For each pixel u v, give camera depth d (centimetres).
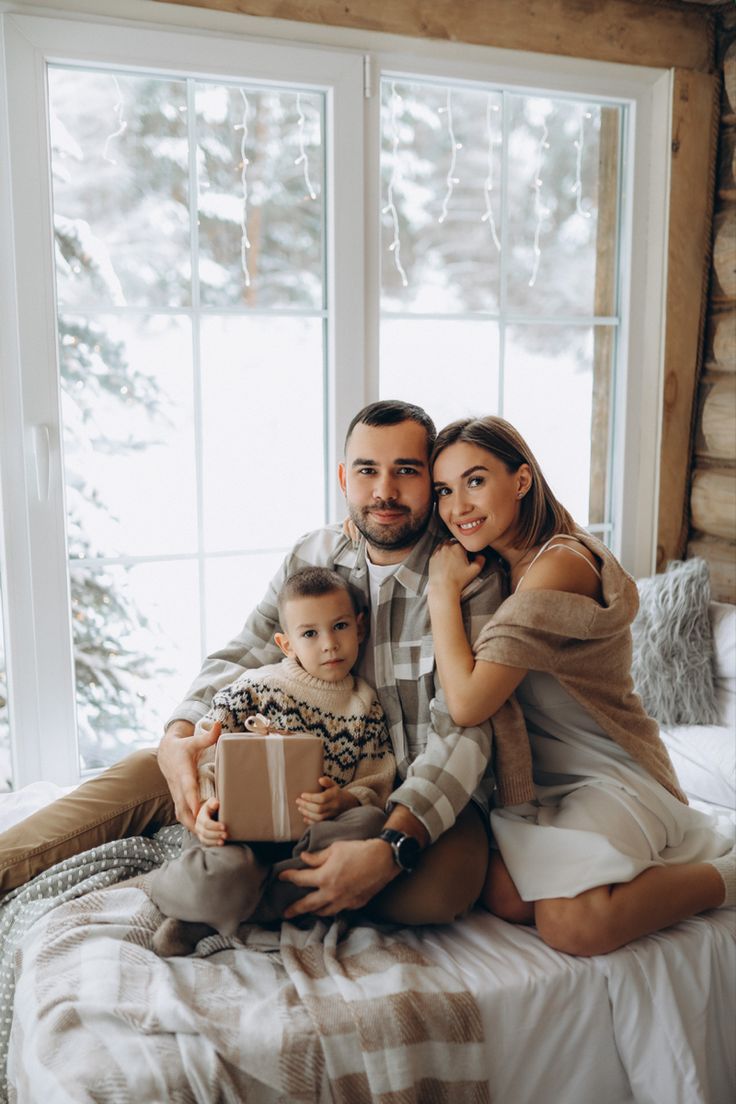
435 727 162
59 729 234
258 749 151
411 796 151
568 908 150
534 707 172
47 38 210
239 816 150
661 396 283
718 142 279
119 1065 124
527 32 251
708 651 246
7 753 239
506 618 159
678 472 289
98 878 165
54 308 220
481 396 267
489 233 262
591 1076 148
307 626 167
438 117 251
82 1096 120
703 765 222
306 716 167
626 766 169
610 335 281
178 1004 131
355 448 172
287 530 255
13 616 228
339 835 150
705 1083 150
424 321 258
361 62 236
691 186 275
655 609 248
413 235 253
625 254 276
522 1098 143
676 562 265
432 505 177
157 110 226
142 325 233
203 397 241
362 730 169
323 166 242
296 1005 134
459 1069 135
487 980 142
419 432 172
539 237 268
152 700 247
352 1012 132
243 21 225
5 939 160
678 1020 148
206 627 250
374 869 147
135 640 243
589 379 281
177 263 233
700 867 161
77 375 229
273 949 149
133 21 217
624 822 160
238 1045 127
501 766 165
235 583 252
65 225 223
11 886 170
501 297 266
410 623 174
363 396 252
